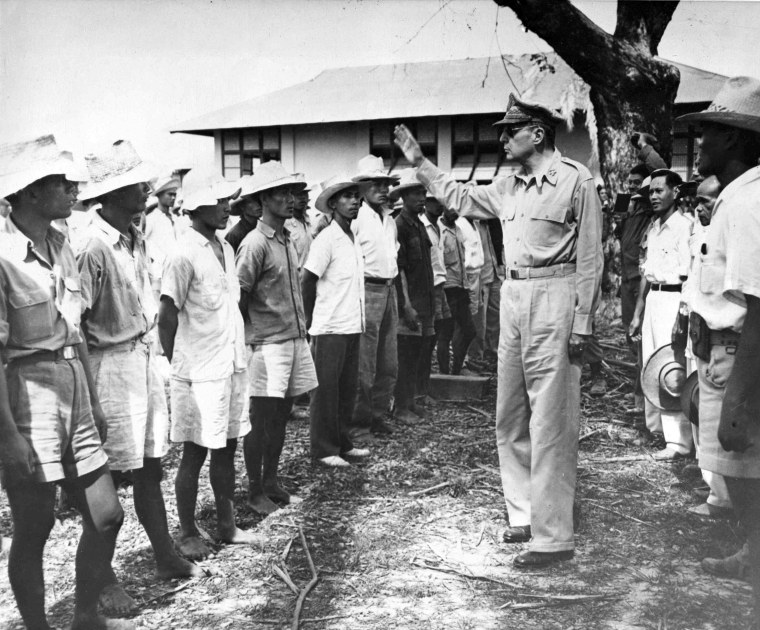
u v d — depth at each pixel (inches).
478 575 148.9
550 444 155.3
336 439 221.6
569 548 156.0
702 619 128.6
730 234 109.5
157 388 142.7
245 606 135.6
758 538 115.0
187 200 155.5
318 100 587.8
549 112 157.3
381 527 175.3
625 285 287.7
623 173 338.6
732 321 114.4
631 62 325.1
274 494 191.3
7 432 104.8
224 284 156.7
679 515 180.7
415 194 267.0
